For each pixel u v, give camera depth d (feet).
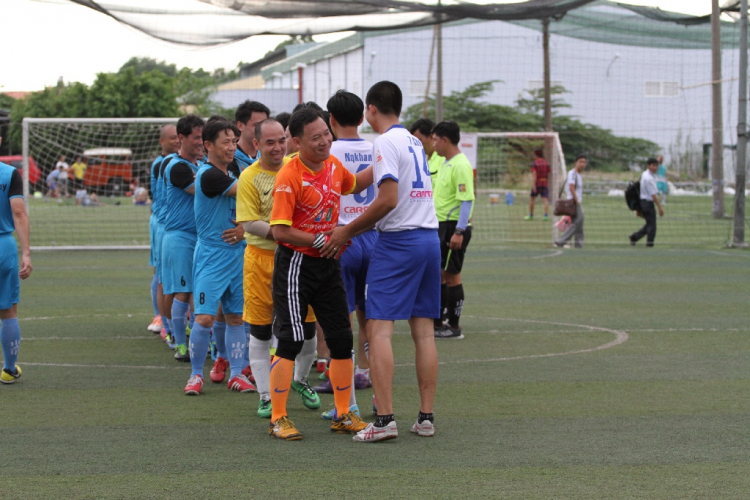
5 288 26.96
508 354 32.24
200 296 26.27
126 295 48.91
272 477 17.95
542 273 57.82
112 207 138.72
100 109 190.70
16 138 160.66
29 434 21.45
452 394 25.93
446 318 37.37
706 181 153.17
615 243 78.74
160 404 24.99
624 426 22.15
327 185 21.59
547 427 22.09
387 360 20.95
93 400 25.34
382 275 21.22
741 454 19.60
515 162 132.87
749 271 58.34
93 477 17.95
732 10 76.38
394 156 20.86
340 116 24.84
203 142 28.89
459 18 56.54
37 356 32.09
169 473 18.24
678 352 32.40
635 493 16.88
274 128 23.86
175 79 221.66
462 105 198.59
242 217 23.75
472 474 18.12
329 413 23.72
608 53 202.59
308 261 21.49
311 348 24.58
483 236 86.79
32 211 129.18
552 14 56.70
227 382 28.53
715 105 95.81
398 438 21.24
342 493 16.87
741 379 27.78
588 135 197.88
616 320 39.88
